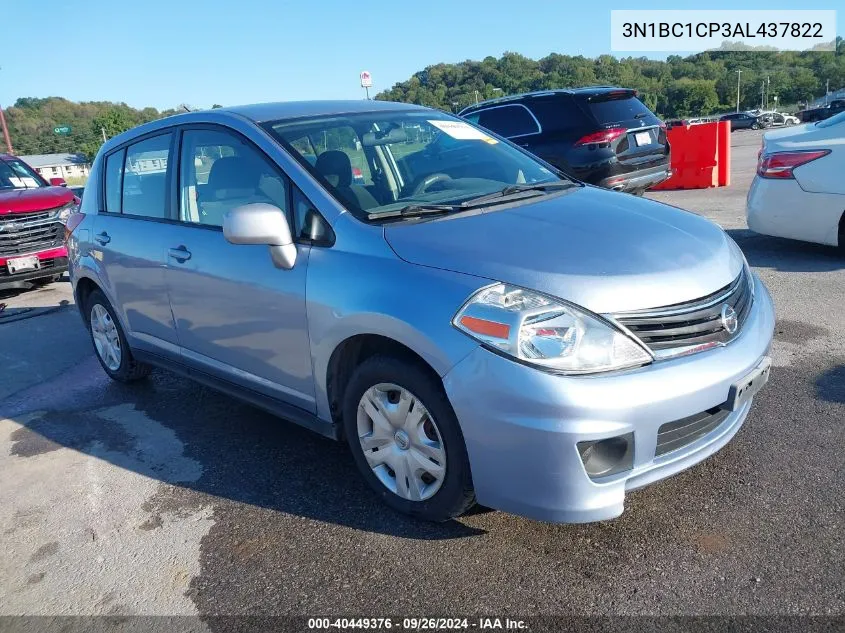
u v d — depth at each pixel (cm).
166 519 319
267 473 351
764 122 5175
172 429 418
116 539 308
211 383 391
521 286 249
